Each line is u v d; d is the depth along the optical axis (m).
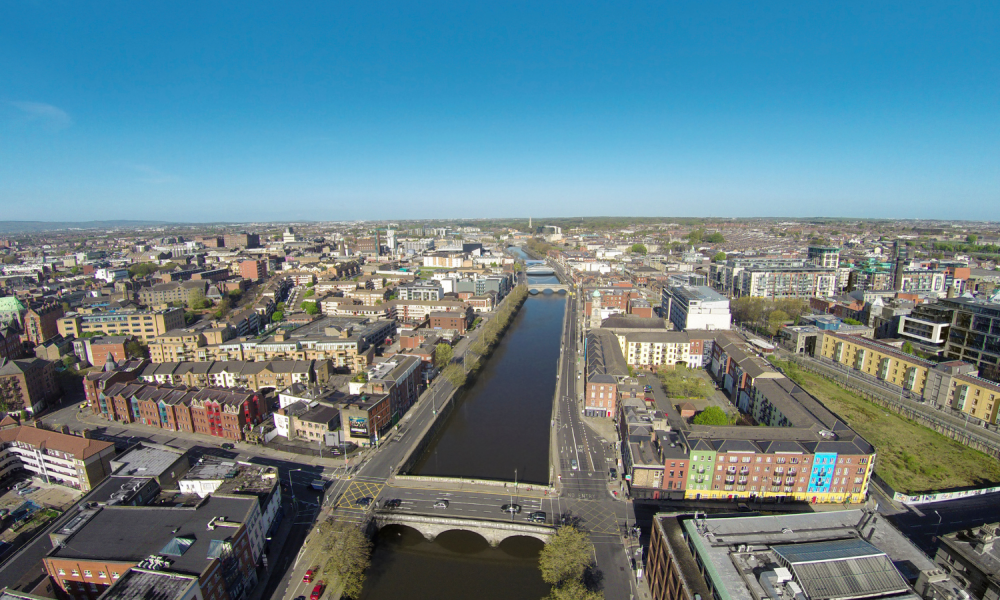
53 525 143.88
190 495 159.88
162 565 112.94
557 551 129.00
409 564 145.88
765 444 165.12
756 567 101.94
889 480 176.62
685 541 116.50
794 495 163.25
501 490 171.50
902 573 102.38
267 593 129.00
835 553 101.25
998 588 96.69
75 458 175.25
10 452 186.00
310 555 141.62
